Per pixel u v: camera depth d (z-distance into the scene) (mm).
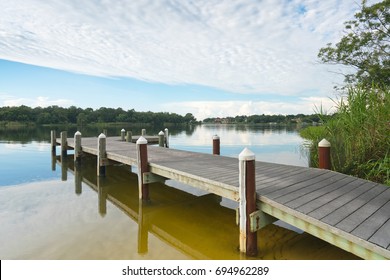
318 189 4043
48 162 11938
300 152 14578
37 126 54188
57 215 5434
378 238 2535
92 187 7812
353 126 6281
